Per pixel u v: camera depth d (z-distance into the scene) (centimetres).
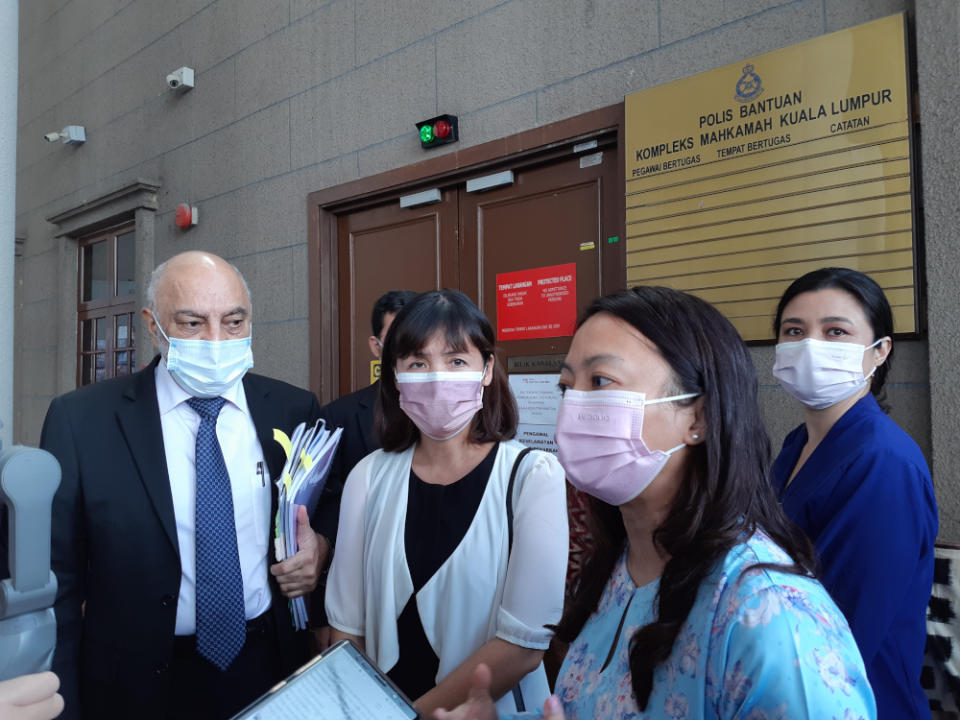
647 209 226
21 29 604
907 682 116
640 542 78
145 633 123
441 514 113
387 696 78
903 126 177
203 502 131
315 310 342
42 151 570
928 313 172
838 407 145
